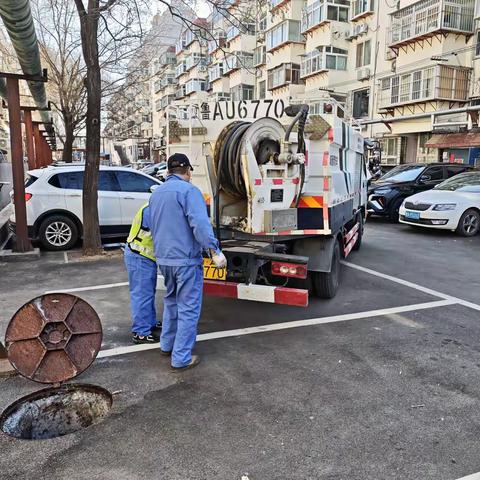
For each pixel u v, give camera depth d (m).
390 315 5.37
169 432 3.05
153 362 4.12
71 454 2.83
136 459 2.78
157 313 5.43
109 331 4.88
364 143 9.03
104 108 25.09
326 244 5.50
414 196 11.88
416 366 4.03
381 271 7.55
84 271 7.56
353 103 26.73
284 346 4.46
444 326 5.02
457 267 7.90
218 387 3.66
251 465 2.72
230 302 5.84
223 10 9.62
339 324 5.06
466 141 18.73
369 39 25.12
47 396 3.61
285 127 4.81
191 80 41.31
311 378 3.80
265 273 4.88
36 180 9.09
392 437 2.99
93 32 8.27
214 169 4.81
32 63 9.58
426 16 20.80
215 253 3.79
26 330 3.61
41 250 9.22
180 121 5.41
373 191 13.66
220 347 4.44
